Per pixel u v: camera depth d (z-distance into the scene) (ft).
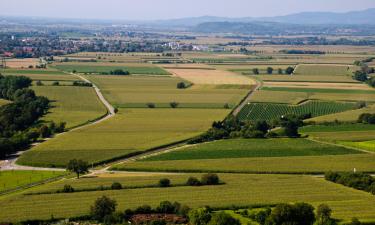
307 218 612.29
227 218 600.80
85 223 640.17
